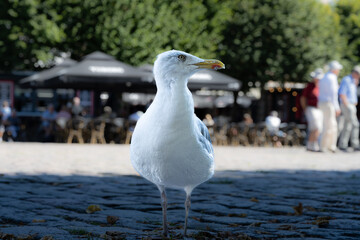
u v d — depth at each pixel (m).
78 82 19.16
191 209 5.31
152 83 18.55
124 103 27.95
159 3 25.03
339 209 5.39
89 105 28.41
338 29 33.97
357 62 34.22
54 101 28.50
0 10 23.36
